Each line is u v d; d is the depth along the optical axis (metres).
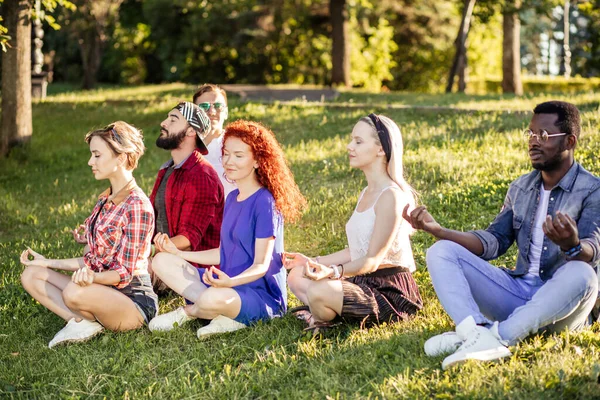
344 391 4.00
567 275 4.05
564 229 3.95
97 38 25.42
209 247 5.76
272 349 4.62
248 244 5.05
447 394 3.74
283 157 5.16
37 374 4.60
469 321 4.09
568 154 4.36
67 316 5.16
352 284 4.74
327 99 17.77
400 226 4.90
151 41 33.00
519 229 4.57
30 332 5.31
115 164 5.02
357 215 4.90
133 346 4.87
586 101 13.64
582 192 4.31
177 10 29.89
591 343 4.19
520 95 18.14
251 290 5.04
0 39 10.05
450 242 4.38
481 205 7.47
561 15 46.44
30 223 9.09
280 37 29.66
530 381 3.76
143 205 5.05
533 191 4.52
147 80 34.00
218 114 6.43
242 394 4.15
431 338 4.29
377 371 4.18
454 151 10.08
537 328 4.11
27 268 5.15
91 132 5.06
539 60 58.94
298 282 5.07
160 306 5.65
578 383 3.74
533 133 4.37
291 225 7.66
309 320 4.96
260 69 31.19
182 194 5.65
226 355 4.66
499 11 23.05
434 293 5.50
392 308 4.82
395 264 4.93
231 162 5.01
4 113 13.17
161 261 5.11
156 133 14.18
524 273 4.54
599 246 4.15
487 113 12.68
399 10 29.38
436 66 34.41
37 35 19.61
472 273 4.38
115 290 4.98
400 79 34.81
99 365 4.59
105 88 25.08
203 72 31.95
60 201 10.37
